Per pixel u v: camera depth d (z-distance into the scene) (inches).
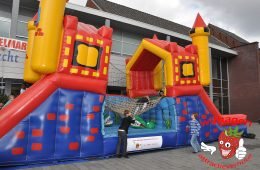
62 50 278.5
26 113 254.4
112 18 626.2
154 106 391.2
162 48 398.3
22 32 562.9
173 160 297.7
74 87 282.2
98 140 292.8
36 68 265.7
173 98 380.8
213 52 940.0
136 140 325.1
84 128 285.3
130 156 318.0
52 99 270.5
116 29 696.4
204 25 422.0
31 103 257.0
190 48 411.8
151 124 400.8
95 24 657.0
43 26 266.4
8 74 488.4
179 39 789.9
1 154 238.7
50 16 268.1
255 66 940.6
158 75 496.7
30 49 331.9
